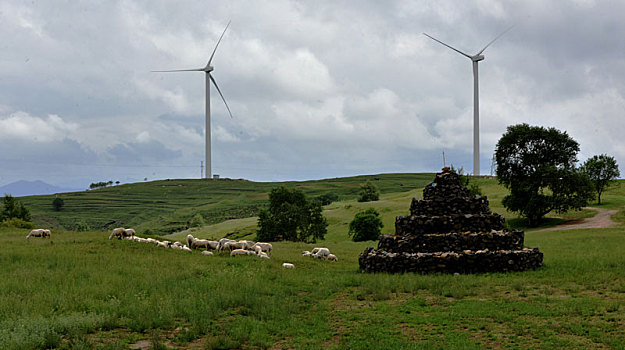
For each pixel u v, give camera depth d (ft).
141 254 92.38
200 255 96.78
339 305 55.93
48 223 603.26
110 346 37.50
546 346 39.11
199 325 44.50
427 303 56.13
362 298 59.36
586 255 99.19
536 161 249.34
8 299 50.03
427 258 79.77
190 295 55.52
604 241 138.21
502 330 44.14
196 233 412.57
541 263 82.48
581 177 239.50
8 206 325.01
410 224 88.79
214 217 599.98
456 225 87.30
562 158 246.47
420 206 91.66
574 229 197.47
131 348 38.65
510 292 61.98
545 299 55.88
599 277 68.80
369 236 261.85
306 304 55.98
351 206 429.38
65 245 100.68
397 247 84.79
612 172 288.71
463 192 94.02
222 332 42.65
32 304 48.44
